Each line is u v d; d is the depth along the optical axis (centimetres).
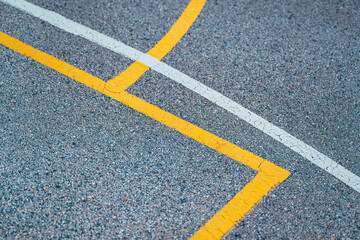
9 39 383
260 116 343
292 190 302
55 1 418
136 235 279
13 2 413
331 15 424
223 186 303
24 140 317
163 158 315
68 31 393
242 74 371
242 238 280
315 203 296
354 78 373
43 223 280
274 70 375
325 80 370
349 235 284
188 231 282
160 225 283
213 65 377
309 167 314
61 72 362
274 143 326
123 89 354
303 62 383
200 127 334
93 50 380
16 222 279
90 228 279
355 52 393
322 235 283
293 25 412
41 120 330
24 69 362
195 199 295
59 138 320
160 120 337
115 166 308
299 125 338
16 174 300
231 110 346
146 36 396
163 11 418
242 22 413
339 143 328
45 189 294
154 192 297
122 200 292
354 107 352
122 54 380
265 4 430
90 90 352
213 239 279
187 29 404
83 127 328
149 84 360
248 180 306
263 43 396
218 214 290
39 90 349
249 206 294
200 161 314
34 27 395
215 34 402
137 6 421
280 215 290
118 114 338
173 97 352
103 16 409
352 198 299
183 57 381
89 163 308
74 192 294
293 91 361
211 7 425
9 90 347
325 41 401
